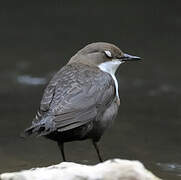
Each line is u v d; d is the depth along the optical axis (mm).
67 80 9414
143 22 20828
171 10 21734
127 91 16344
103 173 7336
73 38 19703
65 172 7484
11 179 7527
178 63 18203
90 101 9242
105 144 12461
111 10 21812
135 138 12875
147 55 18672
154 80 17078
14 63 18125
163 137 12961
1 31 20297
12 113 14477
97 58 10219
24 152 11891
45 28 20516
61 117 8852
